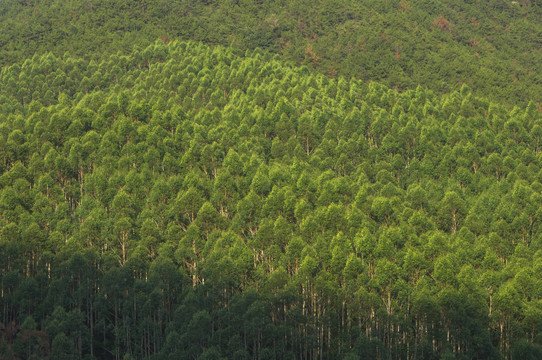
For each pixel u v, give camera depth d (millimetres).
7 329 97500
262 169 134625
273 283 102250
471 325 97875
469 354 97125
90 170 136000
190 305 97875
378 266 104375
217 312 99562
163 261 104750
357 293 100000
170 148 142375
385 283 103938
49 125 145125
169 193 125000
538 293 103562
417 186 133750
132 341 101188
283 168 139125
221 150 144000
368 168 148125
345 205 128125
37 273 105688
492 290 105438
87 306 102938
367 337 95375
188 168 138250
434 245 109875
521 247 115188
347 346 97312
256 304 96750
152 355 95500
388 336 99625
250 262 107312
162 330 102250
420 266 106188
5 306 100125
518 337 98500
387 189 134000
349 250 109000
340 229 116250
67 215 118625
